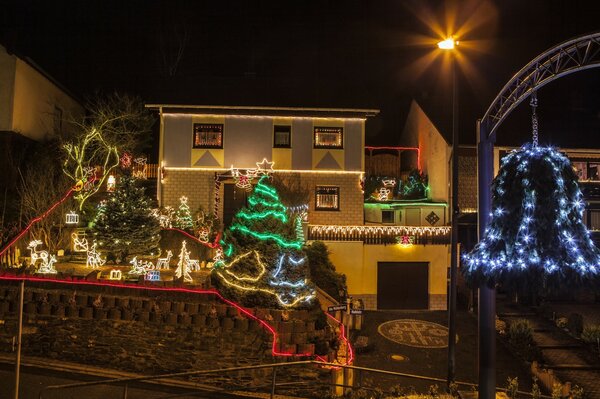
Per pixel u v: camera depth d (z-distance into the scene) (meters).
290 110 24.70
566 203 6.71
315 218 24.72
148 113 28.97
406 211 26.45
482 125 8.69
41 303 12.84
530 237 6.64
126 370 12.49
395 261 23.66
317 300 14.76
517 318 22.08
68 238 20.11
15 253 17.22
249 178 24.31
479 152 8.70
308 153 24.88
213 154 24.72
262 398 11.79
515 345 18.67
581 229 6.75
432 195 27.75
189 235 20.89
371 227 23.62
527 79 8.06
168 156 24.64
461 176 25.77
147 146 28.31
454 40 13.34
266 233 14.16
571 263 6.44
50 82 25.34
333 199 24.92
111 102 27.23
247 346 12.57
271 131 24.86
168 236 20.67
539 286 6.51
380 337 19.41
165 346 12.66
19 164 21.62
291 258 14.21
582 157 26.53
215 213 24.06
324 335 13.34
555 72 7.52
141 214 18.41
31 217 19.39
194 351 12.60
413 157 31.61
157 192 24.66
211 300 13.56
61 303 12.94
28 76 23.27
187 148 24.70
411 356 17.64
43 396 10.62
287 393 12.27
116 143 24.55
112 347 12.67
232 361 12.52
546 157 6.79
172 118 24.75
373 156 30.39
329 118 24.94
